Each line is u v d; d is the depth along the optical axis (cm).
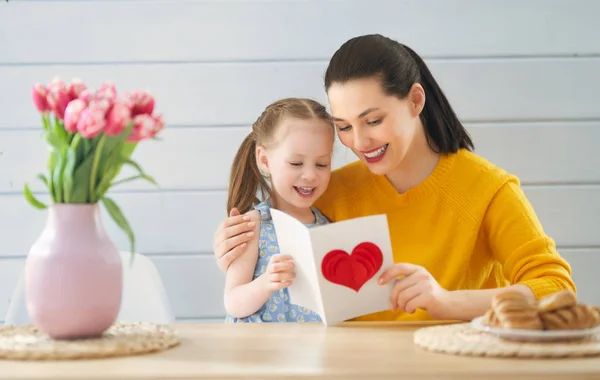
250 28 235
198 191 237
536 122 238
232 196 186
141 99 115
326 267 131
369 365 98
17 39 235
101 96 114
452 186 166
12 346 107
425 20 236
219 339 120
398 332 126
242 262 169
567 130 238
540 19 237
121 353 105
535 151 238
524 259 153
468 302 135
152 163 236
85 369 96
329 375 94
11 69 235
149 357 104
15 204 236
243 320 166
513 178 166
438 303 133
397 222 168
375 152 155
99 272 112
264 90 236
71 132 112
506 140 238
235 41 236
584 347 105
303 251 134
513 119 238
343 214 174
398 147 155
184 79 236
